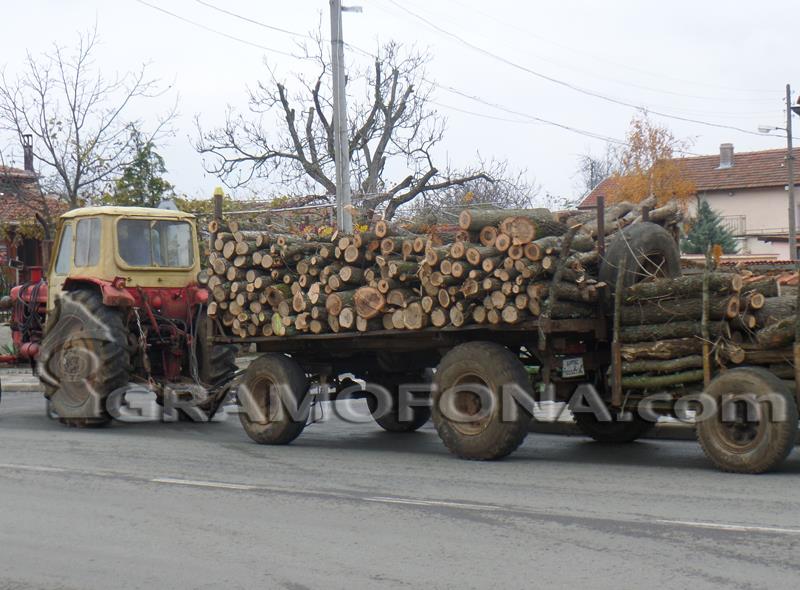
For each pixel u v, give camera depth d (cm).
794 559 618
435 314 1027
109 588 603
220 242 1212
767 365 927
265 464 1039
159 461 1063
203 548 684
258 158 3606
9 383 2048
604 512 761
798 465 965
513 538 687
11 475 975
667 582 577
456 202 2877
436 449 1149
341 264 1111
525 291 967
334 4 1977
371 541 691
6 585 616
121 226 1386
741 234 5294
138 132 2761
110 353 1340
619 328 992
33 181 2964
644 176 4134
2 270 2800
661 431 1211
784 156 5575
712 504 781
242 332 1202
